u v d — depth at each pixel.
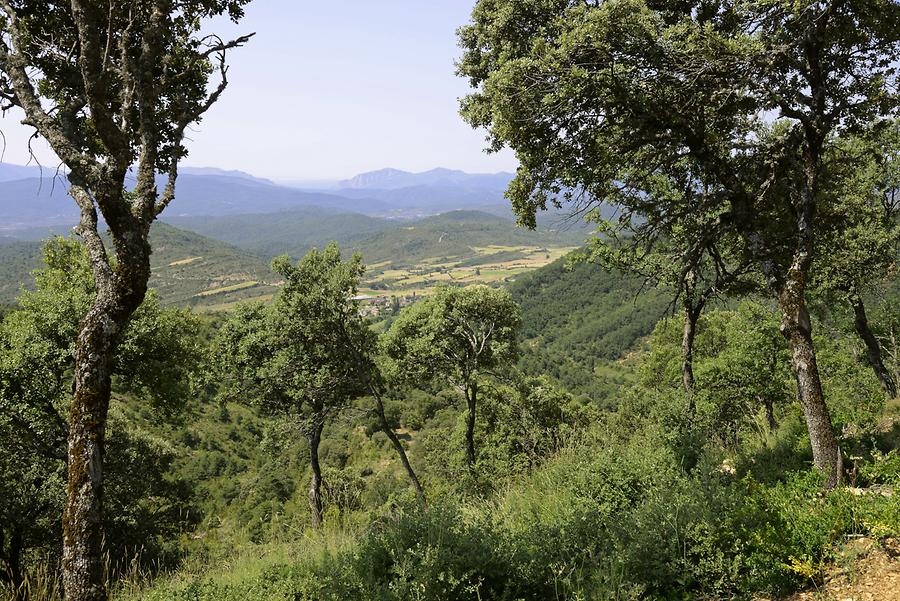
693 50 6.77
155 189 4.50
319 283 19.03
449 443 28.78
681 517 4.55
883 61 7.45
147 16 5.25
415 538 4.66
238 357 20.44
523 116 7.42
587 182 7.92
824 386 23.59
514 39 8.84
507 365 26.11
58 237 17.80
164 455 21.98
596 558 4.41
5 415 15.52
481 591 4.10
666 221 8.80
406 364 25.06
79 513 3.75
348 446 58.38
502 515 6.68
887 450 7.11
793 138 7.44
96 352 3.97
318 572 5.09
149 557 13.91
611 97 7.11
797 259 7.07
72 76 5.24
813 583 4.01
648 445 8.05
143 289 4.22
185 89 5.69
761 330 21.20
